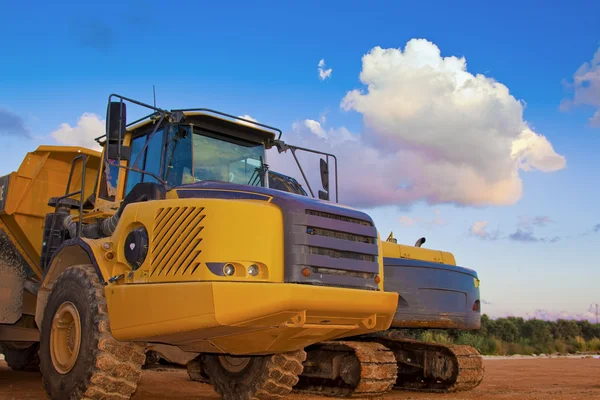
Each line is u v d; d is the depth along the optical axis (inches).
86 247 253.0
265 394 273.7
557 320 1421.0
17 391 321.1
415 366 386.3
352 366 326.3
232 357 286.5
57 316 251.8
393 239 385.4
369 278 238.4
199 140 286.2
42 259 319.6
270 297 204.4
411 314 344.2
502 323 1295.5
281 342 233.8
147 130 294.8
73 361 237.6
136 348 232.7
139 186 256.1
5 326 329.7
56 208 317.7
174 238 220.5
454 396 350.9
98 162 382.9
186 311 208.2
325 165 310.2
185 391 351.9
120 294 229.6
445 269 362.9
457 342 1002.1
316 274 218.1
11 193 356.8
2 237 344.8
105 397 229.6
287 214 218.5
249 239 211.3
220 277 207.0
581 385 441.7
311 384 346.0
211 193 237.0
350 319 230.2
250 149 303.3
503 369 624.1
